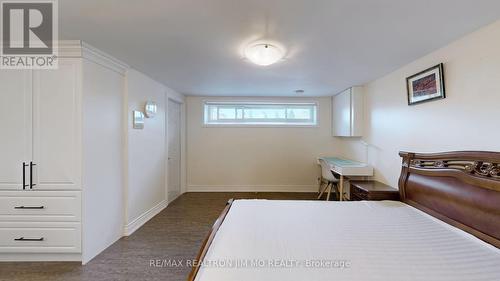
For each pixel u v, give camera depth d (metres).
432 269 1.26
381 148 3.46
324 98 5.31
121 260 2.43
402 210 2.28
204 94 5.05
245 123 5.38
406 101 2.87
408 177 2.55
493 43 1.80
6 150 2.33
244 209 2.27
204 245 1.50
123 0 1.54
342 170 3.66
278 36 2.09
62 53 2.31
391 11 1.66
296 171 5.38
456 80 2.13
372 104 3.75
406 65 2.87
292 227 1.83
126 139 3.04
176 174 4.90
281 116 5.38
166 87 4.20
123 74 2.99
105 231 2.69
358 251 1.46
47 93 2.32
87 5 1.61
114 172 2.85
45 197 2.35
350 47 2.33
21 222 2.36
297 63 2.84
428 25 1.86
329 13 1.69
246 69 3.11
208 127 5.34
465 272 1.24
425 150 2.54
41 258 2.39
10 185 2.34
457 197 1.87
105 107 2.67
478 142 1.92
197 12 1.69
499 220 1.54
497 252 1.45
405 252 1.45
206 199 4.74
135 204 3.24
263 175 5.38
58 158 2.34
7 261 2.38
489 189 1.62
